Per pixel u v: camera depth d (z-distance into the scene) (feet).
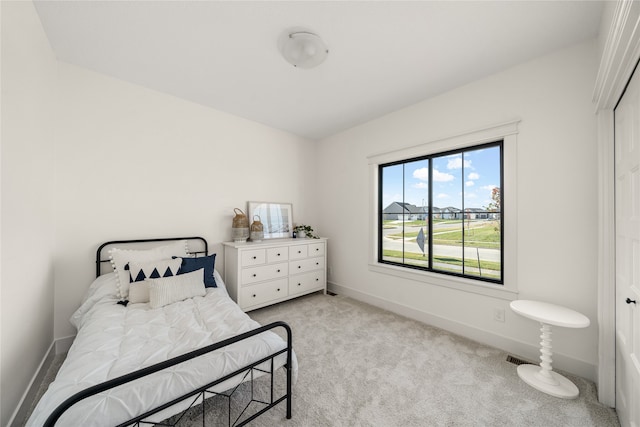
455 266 8.07
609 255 4.69
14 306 3.93
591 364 5.34
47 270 5.71
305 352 6.46
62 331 6.45
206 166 9.18
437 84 7.40
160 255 7.15
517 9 4.65
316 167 12.94
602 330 4.73
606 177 4.75
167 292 5.86
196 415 4.35
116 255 6.55
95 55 6.23
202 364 3.63
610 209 4.70
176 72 6.97
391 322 8.32
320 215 12.63
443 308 7.87
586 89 5.43
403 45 5.71
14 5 3.91
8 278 3.72
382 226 10.21
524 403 4.71
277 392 4.99
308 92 8.00
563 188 5.72
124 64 6.61
